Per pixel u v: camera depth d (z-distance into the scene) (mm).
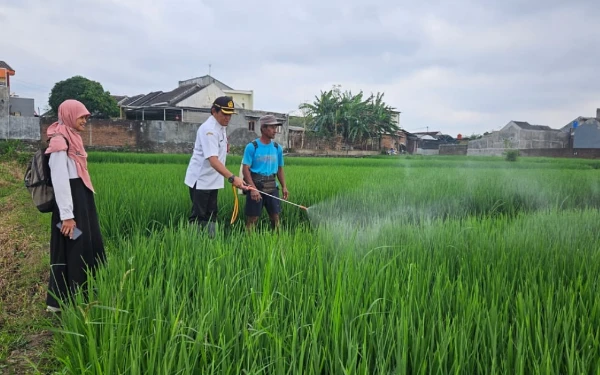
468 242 4391
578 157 42156
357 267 3387
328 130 49531
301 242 4371
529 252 3982
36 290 4625
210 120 5820
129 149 33469
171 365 2209
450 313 2775
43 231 7137
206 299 2854
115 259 3729
